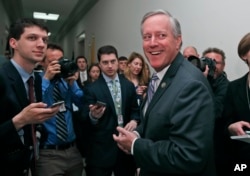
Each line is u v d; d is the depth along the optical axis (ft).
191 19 9.14
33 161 5.16
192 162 2.97
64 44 45.34
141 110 4.18
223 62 6.81
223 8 7.48
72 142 6.30
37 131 5.15
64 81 6.34
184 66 3.52
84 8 26.18
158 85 3.66
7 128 3.83
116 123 6.82
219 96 6.04
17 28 4.42
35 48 4.43
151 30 3.52
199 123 3.06
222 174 5.54
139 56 10.15
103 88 6.91
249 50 4.75
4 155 4.08
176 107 3.16
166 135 3.33
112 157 6.68
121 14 16.14
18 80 4.31
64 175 6.22
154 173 3.53
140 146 3.33
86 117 6.59
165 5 10.91
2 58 5.44
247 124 4.62
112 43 18.13
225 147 5.47
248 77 5.14
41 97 4.93
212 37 8.02
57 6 27.58
